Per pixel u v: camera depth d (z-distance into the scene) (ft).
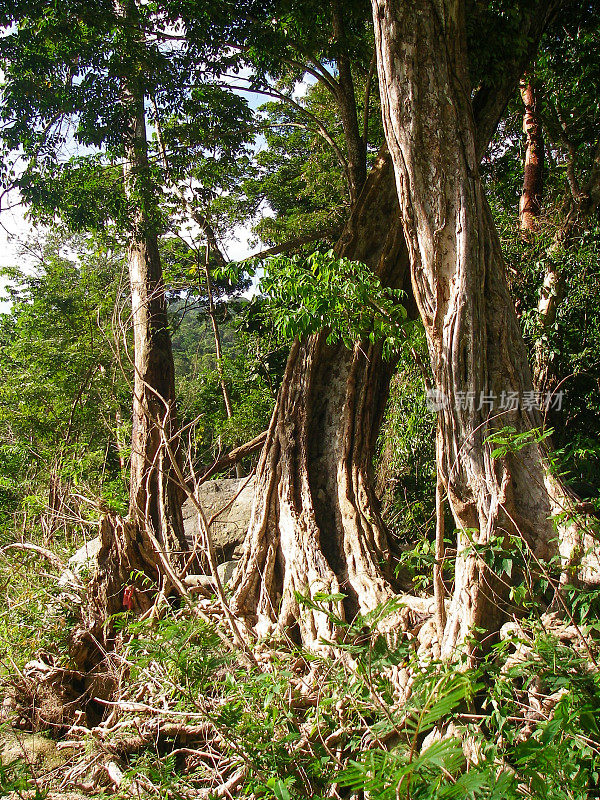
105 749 15.76
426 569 20.65
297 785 11.91
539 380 33.86
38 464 40.73
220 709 12.68
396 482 33.94
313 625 18.84
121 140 34.78
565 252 33.06
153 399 31.96
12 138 32.94
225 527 36.17
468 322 15.46
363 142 30.19
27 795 13.61
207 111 35.88
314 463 24.14
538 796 8.23
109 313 45.50
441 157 15.85
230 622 16.17
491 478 15.01
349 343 19.16
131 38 32.14
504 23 20.89
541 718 11.48
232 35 32.86
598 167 33.63
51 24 31.53
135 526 24.26
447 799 7.61
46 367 66.69
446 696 8.32
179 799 12.44
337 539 22.34
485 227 16.22
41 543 28.32
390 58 15.93
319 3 29.96
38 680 19.89
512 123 45.24
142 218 36.01
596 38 35.19
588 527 13.52
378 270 24.81
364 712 12.17
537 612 14.14
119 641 21.03
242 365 61.05
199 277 55.93
